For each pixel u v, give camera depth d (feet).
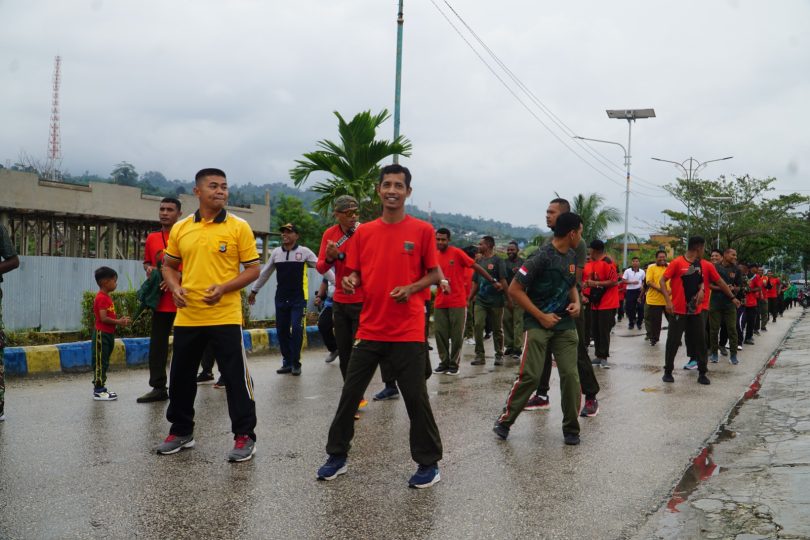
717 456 16.62
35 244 93.20
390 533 11.48
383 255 14.05
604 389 26.43
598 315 32.68
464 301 30.45
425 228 14.16
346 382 14.43
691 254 27.94
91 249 111.14
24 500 12.60
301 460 15.58
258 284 28.25
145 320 32.30
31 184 85.76
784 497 13.26
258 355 34.63
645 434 18.83
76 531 11.25
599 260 32.60
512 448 17.15
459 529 11.71
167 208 21.67
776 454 16.60
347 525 11.78
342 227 21.09
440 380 28.37
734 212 142.92
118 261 43.75
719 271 43.24
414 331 14.01
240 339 15.79
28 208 85.61
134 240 103.96
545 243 18.10
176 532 11.32
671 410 22.27
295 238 27.96
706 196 146.20
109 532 11.24
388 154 48.91
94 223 98.89
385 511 12.49
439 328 30.37
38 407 20.47
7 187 83.35
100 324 21.59
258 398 22.91
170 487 13.51
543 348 17.76
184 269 15.88
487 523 12.00
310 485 13.87
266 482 13.97
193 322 15.62
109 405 20.98
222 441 17.12
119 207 95.81
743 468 15.48
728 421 20.63
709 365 34.65
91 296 33.96
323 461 15.55
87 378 25.88
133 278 44.73
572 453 16.71
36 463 14.83
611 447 17.35
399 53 51.03
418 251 14.03
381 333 14.08
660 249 43.96
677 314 28.09
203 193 15.78
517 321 35.35
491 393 25.08
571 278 17.76
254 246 16.15
